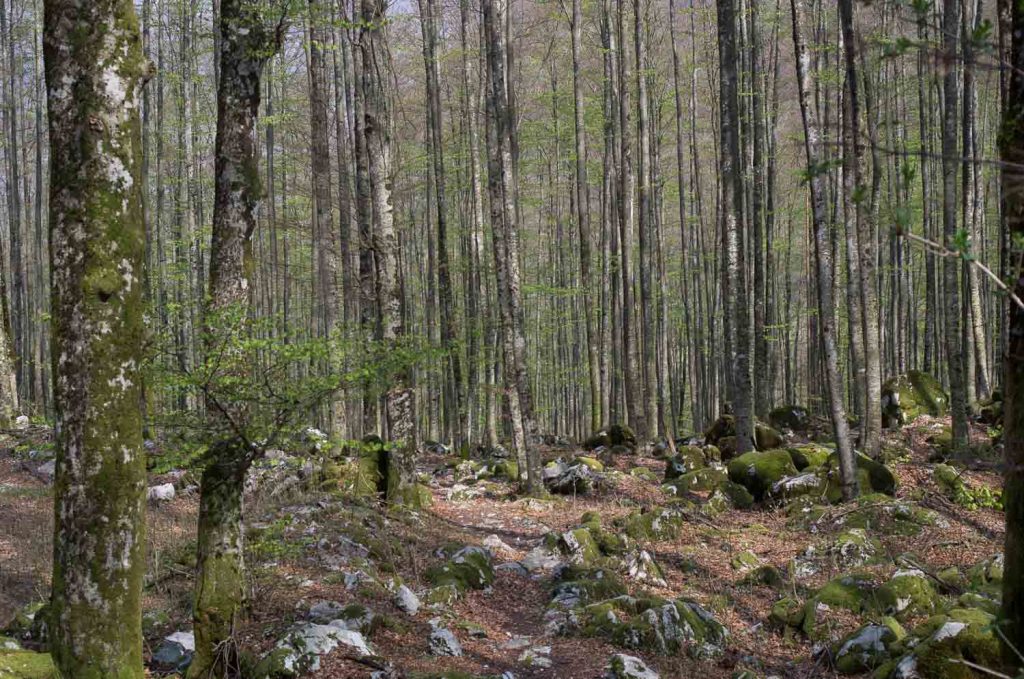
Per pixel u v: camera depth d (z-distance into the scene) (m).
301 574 9.30
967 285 20.53
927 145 20.81
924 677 6.78
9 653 5.31
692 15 25.88
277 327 6.94
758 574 10.73
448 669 7.31
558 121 29.16
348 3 16.20
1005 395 4.07
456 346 8.89
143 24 21.56
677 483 16.28
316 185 19.12
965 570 10.20
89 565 5.28
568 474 16.56
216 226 7.56
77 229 5.23
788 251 30.17
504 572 11.09
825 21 19.30
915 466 15.87
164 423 6.84
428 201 26.88
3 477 13.93
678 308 35.22
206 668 6.83
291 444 7.22
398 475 14.15
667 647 8.35
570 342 37.12
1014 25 3.79
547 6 27.12
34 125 33.41
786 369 32.00
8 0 29.78
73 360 5.26
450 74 28.64
